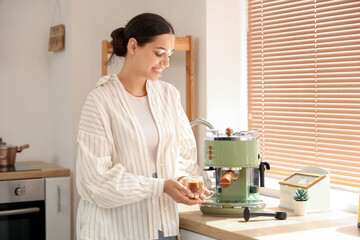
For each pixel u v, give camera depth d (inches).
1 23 140.6
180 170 83.8
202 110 111.2
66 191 126.5
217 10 110.3
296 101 104.0
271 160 110.8
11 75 142.3
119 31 80.2
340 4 95.0
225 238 72.4
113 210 78.2
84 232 77.3
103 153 76.1
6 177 119.1
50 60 144.8
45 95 145.7
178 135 83.4
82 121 77.5
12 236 120.3
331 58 96.5
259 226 74.7
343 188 95.7
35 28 144.5
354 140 93.4
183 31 116.3
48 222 124.5
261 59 111.6
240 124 115.6
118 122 77.2
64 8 133.8
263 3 110.7
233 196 83.6
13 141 142.8
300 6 103.3
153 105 81.2
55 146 142.9
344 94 94.0
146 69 77.7
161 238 79.9
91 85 133.3
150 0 129.0
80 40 131.1
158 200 79.0
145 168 78.1
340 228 73.7
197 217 81.1
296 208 82.5
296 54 103.7
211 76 110.1
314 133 100.8
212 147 80.7
